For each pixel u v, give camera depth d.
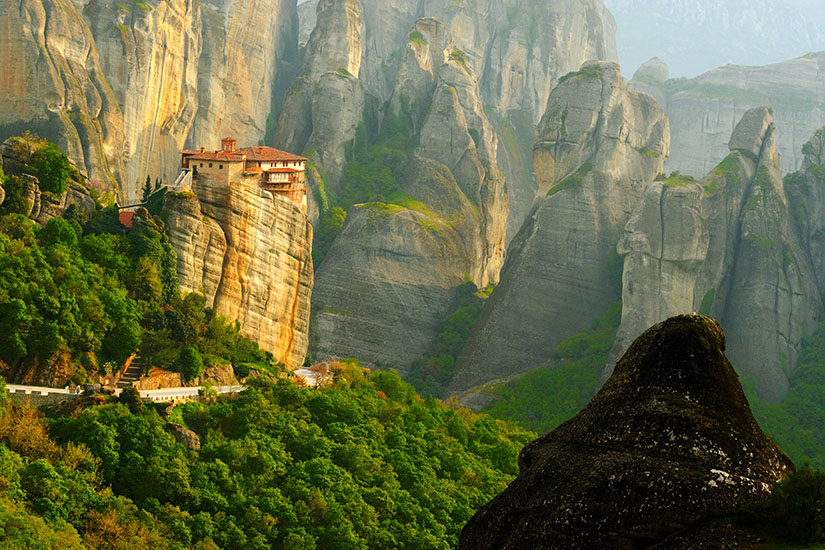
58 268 114.75
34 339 105.06
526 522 21.62
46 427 95.44
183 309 130.75
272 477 105.69
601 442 22.39
